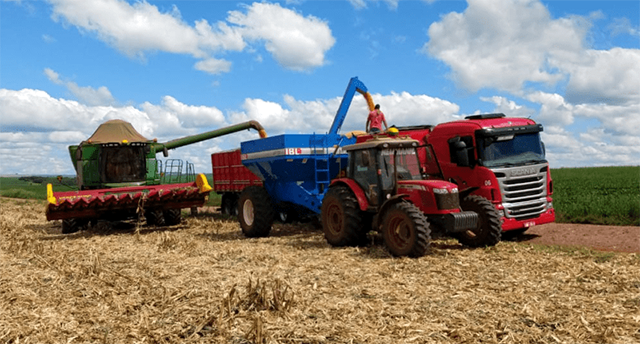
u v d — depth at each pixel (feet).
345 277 23.29
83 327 16.46
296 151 37.63
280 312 17.28
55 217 40.73
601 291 19.90
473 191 33.99
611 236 33.35
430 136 37.63
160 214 48.49
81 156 48.78
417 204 29.35
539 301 18.58
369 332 15.35
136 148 49.85
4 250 33.19
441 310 17.57
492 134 33.42
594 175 129.90
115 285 22.07
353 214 31.50
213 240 38.04
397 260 27.17
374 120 42.04
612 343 14.20
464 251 29.58
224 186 59.00
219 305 18.26
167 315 17.44
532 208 34.19
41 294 20.89
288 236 39.47
